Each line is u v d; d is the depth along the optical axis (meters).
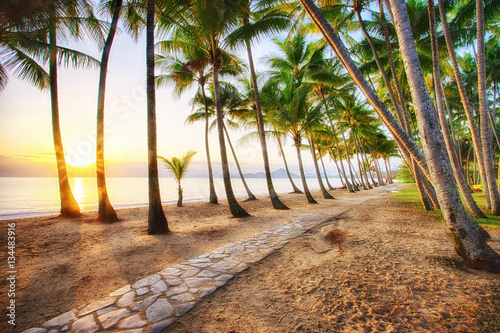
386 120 3.91
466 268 3.48
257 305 2.72
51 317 2.50
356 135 27.69
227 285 3.27
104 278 3.55
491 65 13.38
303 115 12.98
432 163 3.69
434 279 3.22
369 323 2.31
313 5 3.90
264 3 9.44
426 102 3.60
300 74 14.71
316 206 12.40
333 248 4.90
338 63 15.38
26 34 6.90
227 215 10.41
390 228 6.50
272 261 4.25
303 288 3.13
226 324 2.35
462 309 2.47
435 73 7.11
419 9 11.32
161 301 2.82
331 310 2.57
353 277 3.42
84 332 2.21
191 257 4.54
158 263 4.20
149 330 2.24
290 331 2.22
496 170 26.09
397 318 2.38
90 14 8.05
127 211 11.39
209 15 7.36
